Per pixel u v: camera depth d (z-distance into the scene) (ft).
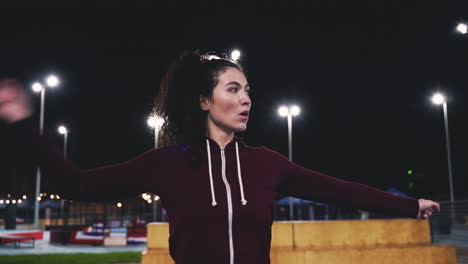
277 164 5.48
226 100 5.32
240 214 4.91
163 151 5.25
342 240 26.61
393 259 24.97
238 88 5.42
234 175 5.12
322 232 26.63
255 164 5.32
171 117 5.72
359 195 5.52
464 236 61.87
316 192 5.50
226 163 5.18
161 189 5.07
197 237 4.81
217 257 4.76
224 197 4.94
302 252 24.80
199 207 4.87
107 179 4.92
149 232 25.85
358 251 24.99
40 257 51.39
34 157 4.54
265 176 5.28
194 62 5.70
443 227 68.33
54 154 4.66
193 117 5.42
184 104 5.55
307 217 100.37
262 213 5.04
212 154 5.21
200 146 5.21
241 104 5.36
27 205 128.26
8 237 70.33
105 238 73.51
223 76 5.41
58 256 52.70
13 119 4.24
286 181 5.55
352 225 26.78
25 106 4.24
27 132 4.47
